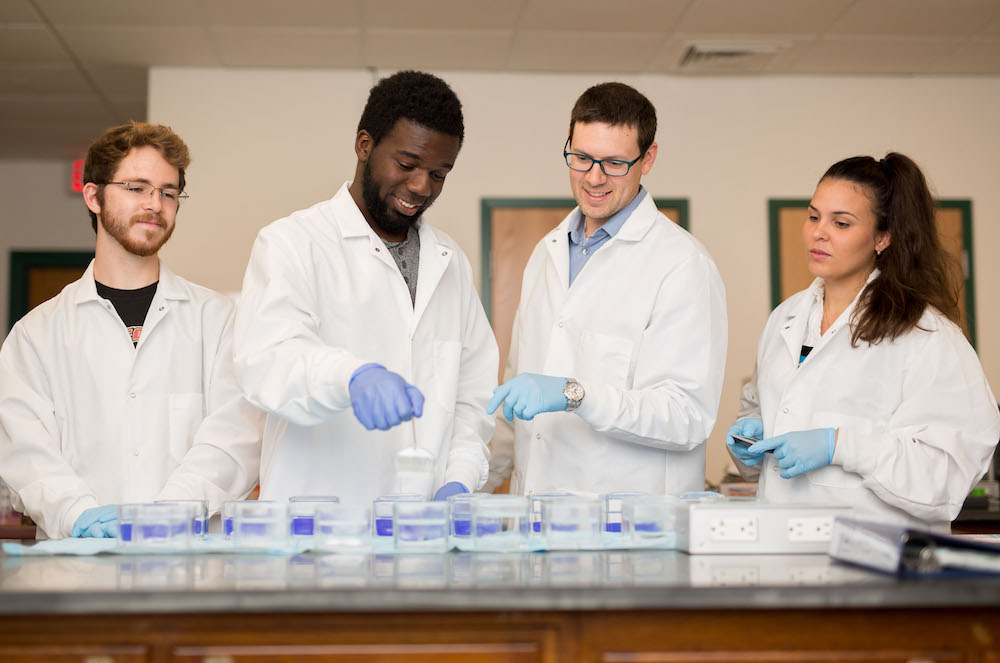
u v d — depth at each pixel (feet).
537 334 7.51
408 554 4.86
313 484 6.11
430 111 5.87
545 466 7.19
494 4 13.67
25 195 22.18
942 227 16.92
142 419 6.91
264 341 5.62
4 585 3.92
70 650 3.83
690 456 7.10
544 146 16.69
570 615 3.91
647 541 5.12
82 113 18.75
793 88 16.94
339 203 6.45
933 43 15.37
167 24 14.43
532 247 16.61
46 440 6.59
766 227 16.83
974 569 4.13
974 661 3.97
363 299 6.25
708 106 16.87
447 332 6.77
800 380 6.72
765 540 4.95
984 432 6.29
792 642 3.94
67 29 14.62
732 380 16.63
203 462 6.61
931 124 17.04
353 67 16.37
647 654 3.91
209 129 16.33
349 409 6.18
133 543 4.91
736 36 14.98
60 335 6.96
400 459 5.81
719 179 16.81
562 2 13.60
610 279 7.14
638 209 7.19
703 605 3.85
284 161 16.38
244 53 15.66
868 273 6.78
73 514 6.18
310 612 3.84
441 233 7.12
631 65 16.29
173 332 7.10
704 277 6.91
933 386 6.30
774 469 6.74
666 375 6.75
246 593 3.76
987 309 16.87
